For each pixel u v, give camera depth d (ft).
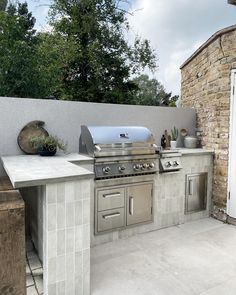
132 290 8.01
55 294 7.25
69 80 36.24
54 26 36.27
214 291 7.96
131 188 11.60
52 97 29.35
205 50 15.26
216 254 10.32
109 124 13.76
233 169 13.25
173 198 13.12
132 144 11.43
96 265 9.46
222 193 13.92
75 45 34.78
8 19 26.35
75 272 7.50
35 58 25.90
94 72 36.76
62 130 12.53
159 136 15.48
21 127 11.59
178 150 13.53
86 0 35.37
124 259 9.89
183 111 16.24
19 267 6.81
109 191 10.97
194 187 13.89
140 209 12.00
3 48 24.79
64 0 36.19
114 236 11.37
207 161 14.26
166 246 10.97
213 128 14.47
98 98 37.04
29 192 10.12
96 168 10.51
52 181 6.85
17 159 10.07
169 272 9.02
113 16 37.47
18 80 24.30
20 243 6.76
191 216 13.96
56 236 7.14
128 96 39.29
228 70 13.23
